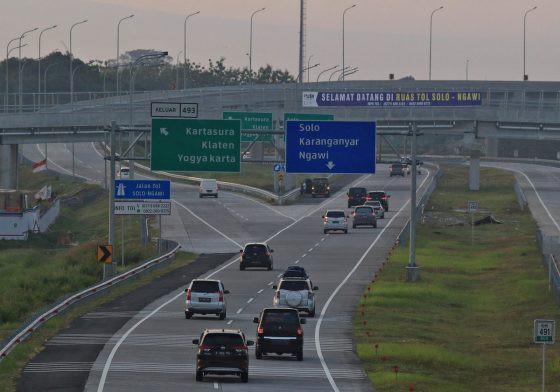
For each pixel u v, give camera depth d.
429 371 115.19
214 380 102.62
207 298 145.25
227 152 191.88
